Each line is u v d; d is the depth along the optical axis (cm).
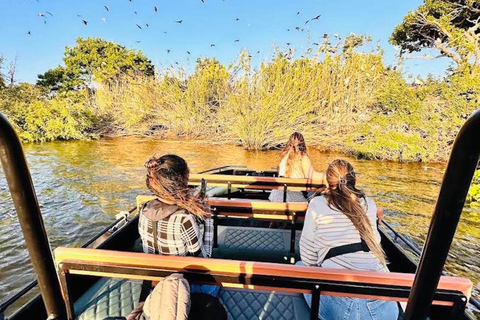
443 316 162
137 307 139
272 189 339
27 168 85
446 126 1160
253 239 260
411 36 2022
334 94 1352
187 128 1719
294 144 347
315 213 162
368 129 1257
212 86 1658
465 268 458
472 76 1162
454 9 1719
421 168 1104
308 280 135
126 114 1872
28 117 1627
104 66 2814
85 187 809
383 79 1311
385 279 131
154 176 149
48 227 566
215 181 343
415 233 571
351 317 144
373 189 845
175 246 148
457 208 74
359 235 156
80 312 166
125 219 266
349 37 1322
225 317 137
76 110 1809
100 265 144
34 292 397
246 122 1388
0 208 655
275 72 1340
